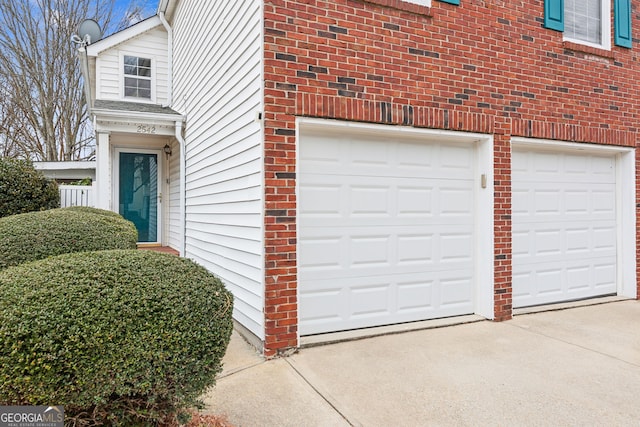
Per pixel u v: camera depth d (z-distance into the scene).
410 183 5.00
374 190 4.80
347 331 4.63
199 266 2.69
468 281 5.35
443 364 3.85
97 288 2.14
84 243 3.97
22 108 17.50
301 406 3.08
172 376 2.19
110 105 8.48
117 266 2.34
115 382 2.05
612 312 5.68
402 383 3.46
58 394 1.96
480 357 4.02
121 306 2.11
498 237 5.26
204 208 6.81
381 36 4.58
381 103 4.55
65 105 18.00
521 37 5.46
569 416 2.94
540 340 4.52
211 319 2.35
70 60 17.75
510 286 5.33
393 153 4.90
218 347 2.36
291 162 4.15
